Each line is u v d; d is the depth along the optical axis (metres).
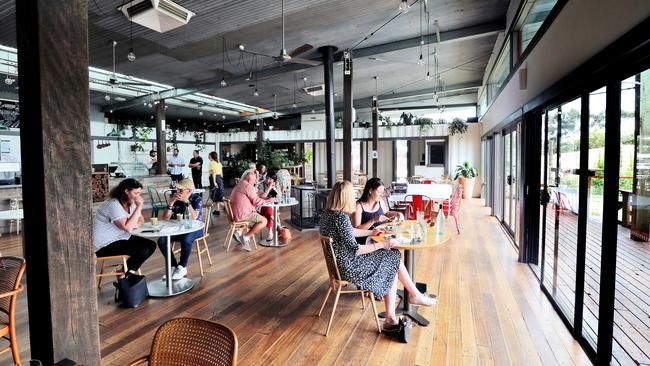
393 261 2.96
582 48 2.65
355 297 3.62
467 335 2.82
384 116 14.51
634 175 2.45
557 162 3.73
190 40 6.33
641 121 2.30
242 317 3.19
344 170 7.18
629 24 1.97
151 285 3.91
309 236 6.38
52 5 1.62
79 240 1.74
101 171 8.44
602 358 2.30
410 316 3.06
